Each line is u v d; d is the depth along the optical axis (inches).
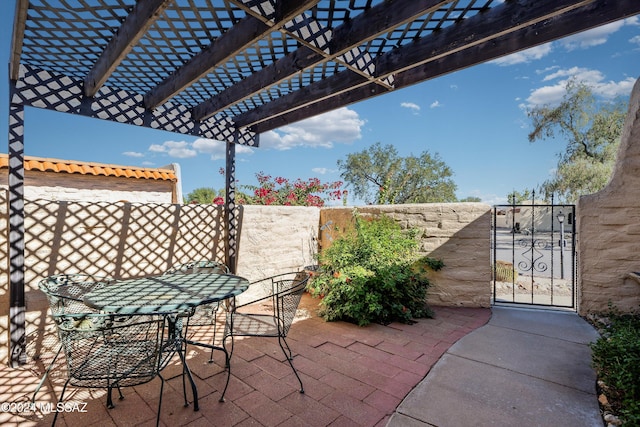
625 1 79.0
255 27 86.6
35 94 112.9
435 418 80.2
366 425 78.4
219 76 127.6
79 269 132.0
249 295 187.9
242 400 89.3
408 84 122.5
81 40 97.9
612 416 79.5
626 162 152.7
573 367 106.4
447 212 182.2
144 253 149.9
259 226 195.2
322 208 234.4
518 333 137.7
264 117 160.9
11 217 109.4
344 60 100.9
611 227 154.5
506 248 486.3
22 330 112.5
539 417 80.4
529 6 80.0
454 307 179.2
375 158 700.7
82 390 95.9
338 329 145.3
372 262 170.6
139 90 138.5
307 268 202.1
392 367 108.3
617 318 145.3
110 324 96.3
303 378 101.2
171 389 95.3
